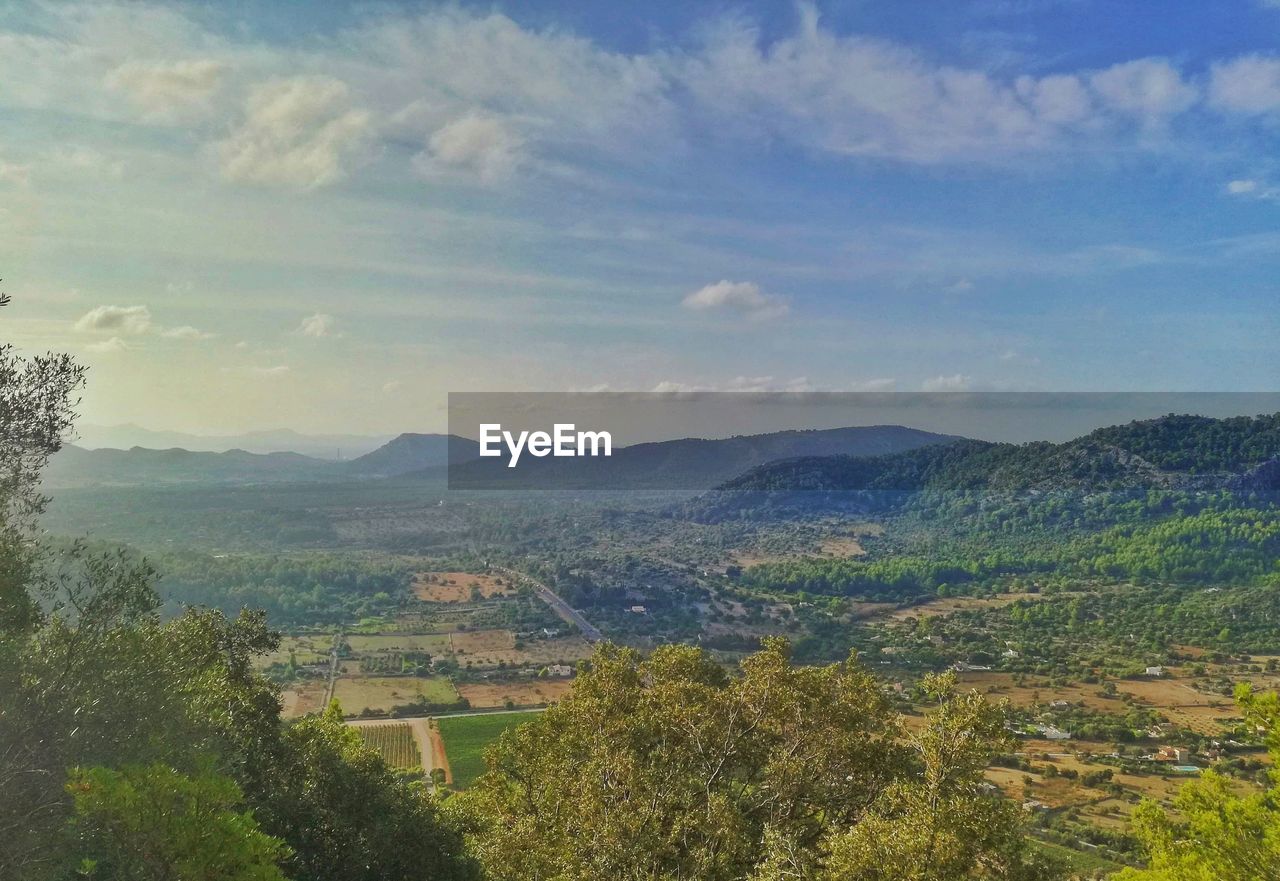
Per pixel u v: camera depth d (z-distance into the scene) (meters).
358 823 21.83
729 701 21.97
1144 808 20.02
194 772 13.15
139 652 14.22
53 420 15.02
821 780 20.64
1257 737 17.12
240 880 11.24
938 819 15.10
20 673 12.94
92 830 11.46
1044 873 15.91
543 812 24.23
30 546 14.86
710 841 18.22
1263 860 16.17
